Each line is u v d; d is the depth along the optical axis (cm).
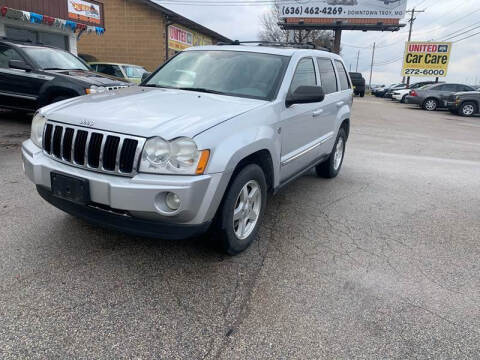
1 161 584
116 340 233
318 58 501
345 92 598
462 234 421
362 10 3203
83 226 377
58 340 230
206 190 274
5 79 823
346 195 535
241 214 332
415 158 823
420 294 298
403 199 531
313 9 3269
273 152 358
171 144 265
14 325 239
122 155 272
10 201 430
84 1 1491
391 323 262
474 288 312
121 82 863
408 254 365
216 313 263
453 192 576
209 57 440
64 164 297
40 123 323
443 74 3503
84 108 316
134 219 276
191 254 339
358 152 859
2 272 294
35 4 1222
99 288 282
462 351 240
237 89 388
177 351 228
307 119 441
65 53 924
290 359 227
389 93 3850
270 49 443
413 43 3519
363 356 232
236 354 228
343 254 358
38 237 351
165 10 2095
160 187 262
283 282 305
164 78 435
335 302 282
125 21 2166
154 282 294
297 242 378
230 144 291
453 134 1248
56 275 295
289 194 526
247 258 339
